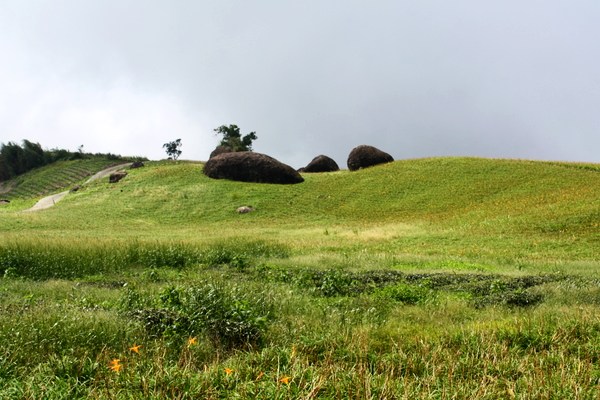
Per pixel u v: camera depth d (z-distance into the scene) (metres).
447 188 49.06
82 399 5.46
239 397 5.37
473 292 14.26
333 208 48.25
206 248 23.12
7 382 5.87
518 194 43.91
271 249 25.00
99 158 104.75
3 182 99.06
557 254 24.59
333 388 5.69
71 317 8.51
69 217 44.59
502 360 6.81
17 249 19.30
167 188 54.94
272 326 8.52
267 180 57.16
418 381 6.07
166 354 7.16
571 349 7.50
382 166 60.62
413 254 24.75
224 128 87.06
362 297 12.17
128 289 11.46
